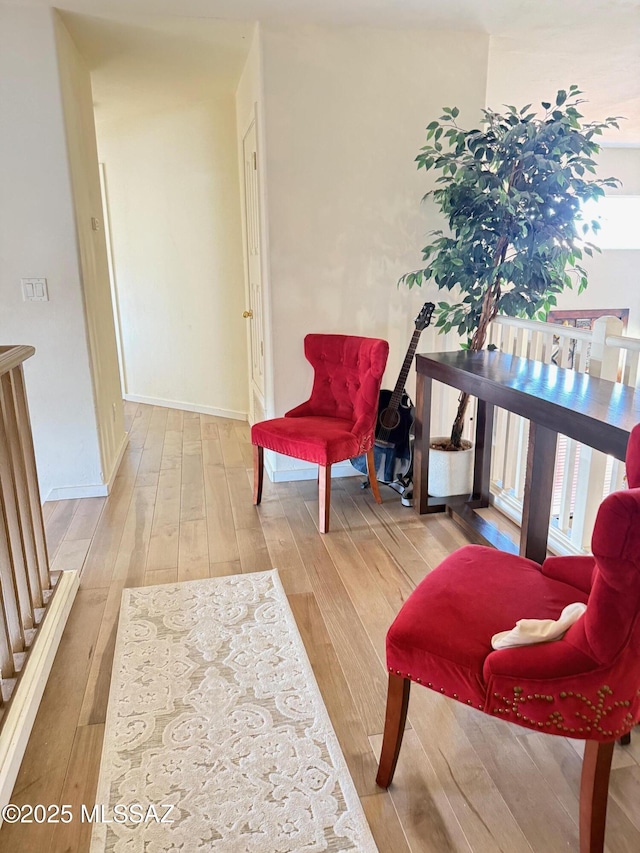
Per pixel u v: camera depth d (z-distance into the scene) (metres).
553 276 2.82
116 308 5.49
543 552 2.11
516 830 1.37
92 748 1.60
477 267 2.83
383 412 3.17
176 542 2.77
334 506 3.15
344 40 2.97
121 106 4.45
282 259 3.16
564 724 1.18
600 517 1.02
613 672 1.14
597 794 1.21
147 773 1.52
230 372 4.88
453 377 2.45
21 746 1.56
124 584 2.41
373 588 2.36
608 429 1.59
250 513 3.08
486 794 1.46
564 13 2.81
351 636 2.06
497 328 3.19
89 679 1.87
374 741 1.62
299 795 1.45
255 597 2.30
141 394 5.59
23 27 2.72
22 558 1.89
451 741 1.63
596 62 3.53
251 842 1.34
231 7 2.72
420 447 2.92
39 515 2.11
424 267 3.33
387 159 3.15
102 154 5.11
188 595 2.32
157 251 5.02
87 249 3.22
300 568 2.52
